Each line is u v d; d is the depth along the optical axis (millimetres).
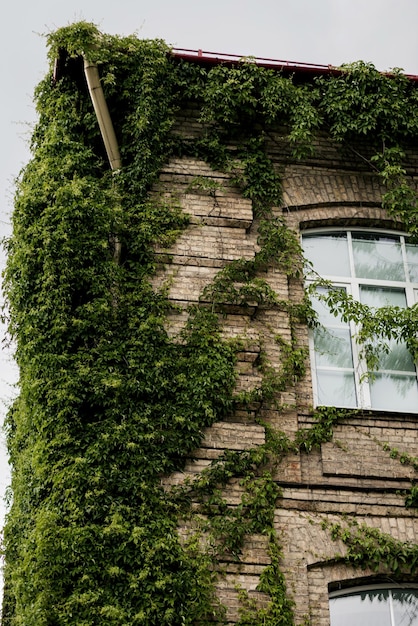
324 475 10219
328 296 11391
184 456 9922
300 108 12148
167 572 9156
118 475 9539
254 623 9164
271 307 11109
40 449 9734
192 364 10383
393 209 11977
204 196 11594
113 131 11680
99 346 10258
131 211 11242
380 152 12422
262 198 11836
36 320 10422
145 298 10688
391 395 11133
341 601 9836
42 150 11734
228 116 12062
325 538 9836
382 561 9812
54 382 9984
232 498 9828
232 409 10281
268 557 9570
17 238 11102
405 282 11984
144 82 11836
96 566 9055
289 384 10688
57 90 12312
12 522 10453
